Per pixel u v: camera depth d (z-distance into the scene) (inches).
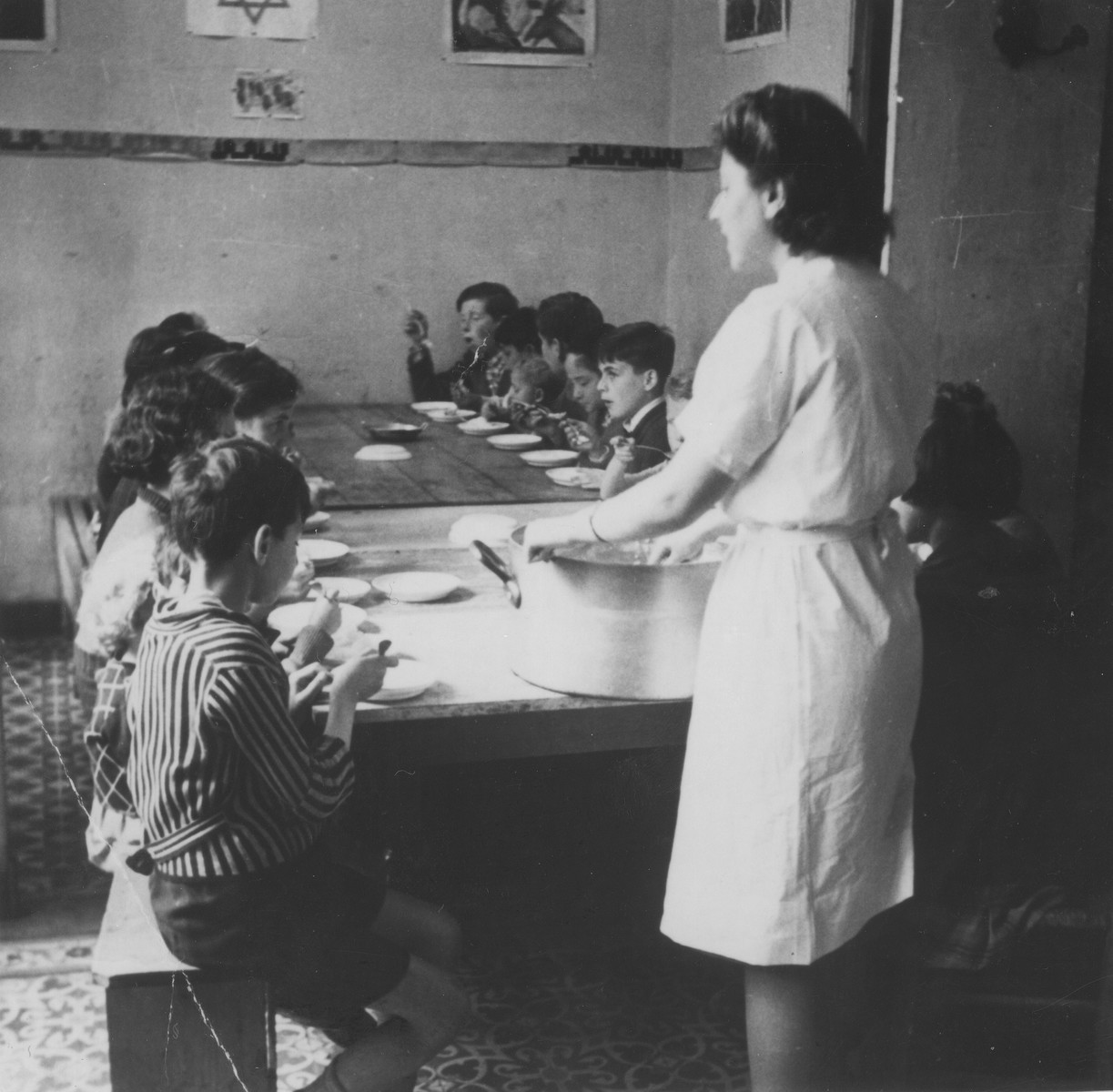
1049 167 124.0
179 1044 73.2
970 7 119.6
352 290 173.3
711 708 76.7
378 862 94.9
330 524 119.6
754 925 76.2
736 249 75.6
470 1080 93.0
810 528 73.6
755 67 149.8
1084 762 94.9
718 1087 92.8
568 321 146.3
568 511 124.8
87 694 86.0
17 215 156.1
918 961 90.3
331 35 164.4
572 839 112.4
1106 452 129.0
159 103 160.6
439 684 82.7
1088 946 92.5
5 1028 98.5
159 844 71.4
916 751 90.4
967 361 126.1
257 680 69.4
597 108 173.9
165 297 164.9
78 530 148.5
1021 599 92.5
